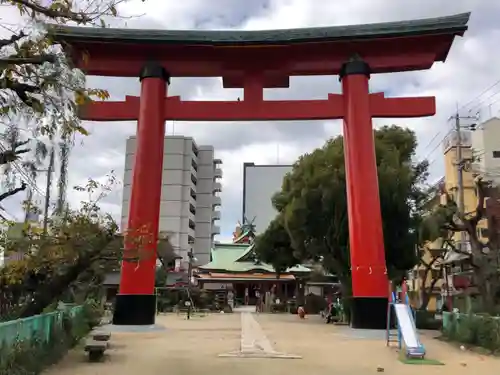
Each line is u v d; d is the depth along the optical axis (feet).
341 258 102.47
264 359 47.88
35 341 41.70
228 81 84.99
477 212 88.58
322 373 40.93
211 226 275.80
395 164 101.50
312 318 123.65
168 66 81.82
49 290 49.44
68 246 47.96
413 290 176.65
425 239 93.40
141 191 76.48
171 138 259.80
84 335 63.05
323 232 103.86
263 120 80.79
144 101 79.77
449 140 154.40
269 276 195.62
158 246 80.74
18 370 34.47
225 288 208.95
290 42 77.61
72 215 51.11
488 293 82.23
